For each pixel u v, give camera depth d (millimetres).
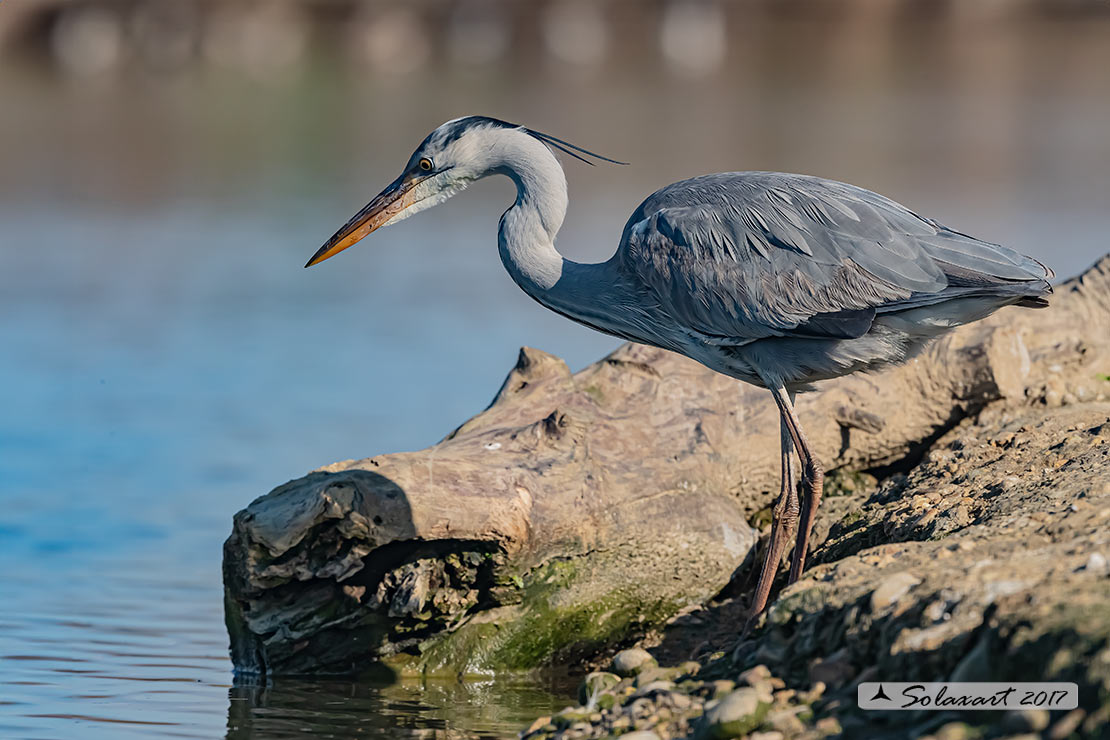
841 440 13531
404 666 11875
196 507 16344
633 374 13102
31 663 11398
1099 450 10805
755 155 50969
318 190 43938
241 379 22688
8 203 40781
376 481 11273
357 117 63375
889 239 10508
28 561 14359
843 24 100188
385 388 22109
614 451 12461
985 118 63750
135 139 54844
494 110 65750
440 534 11320
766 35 98500
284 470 17828
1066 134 57781
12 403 21031
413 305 28672
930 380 13570
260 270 32250
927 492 11367
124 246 34844
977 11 99500
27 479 17344
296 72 84250
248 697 10922
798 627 8555
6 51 81000
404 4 92188
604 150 52156
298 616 11547
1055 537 8594
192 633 12406
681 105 69375
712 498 12719
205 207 40656
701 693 8508
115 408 20859
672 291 11023
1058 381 13727
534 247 11836
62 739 9648
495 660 11922
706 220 10922
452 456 11812
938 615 7680
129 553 14711
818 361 10867
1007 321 14062
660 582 12312
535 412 12695
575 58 92188
